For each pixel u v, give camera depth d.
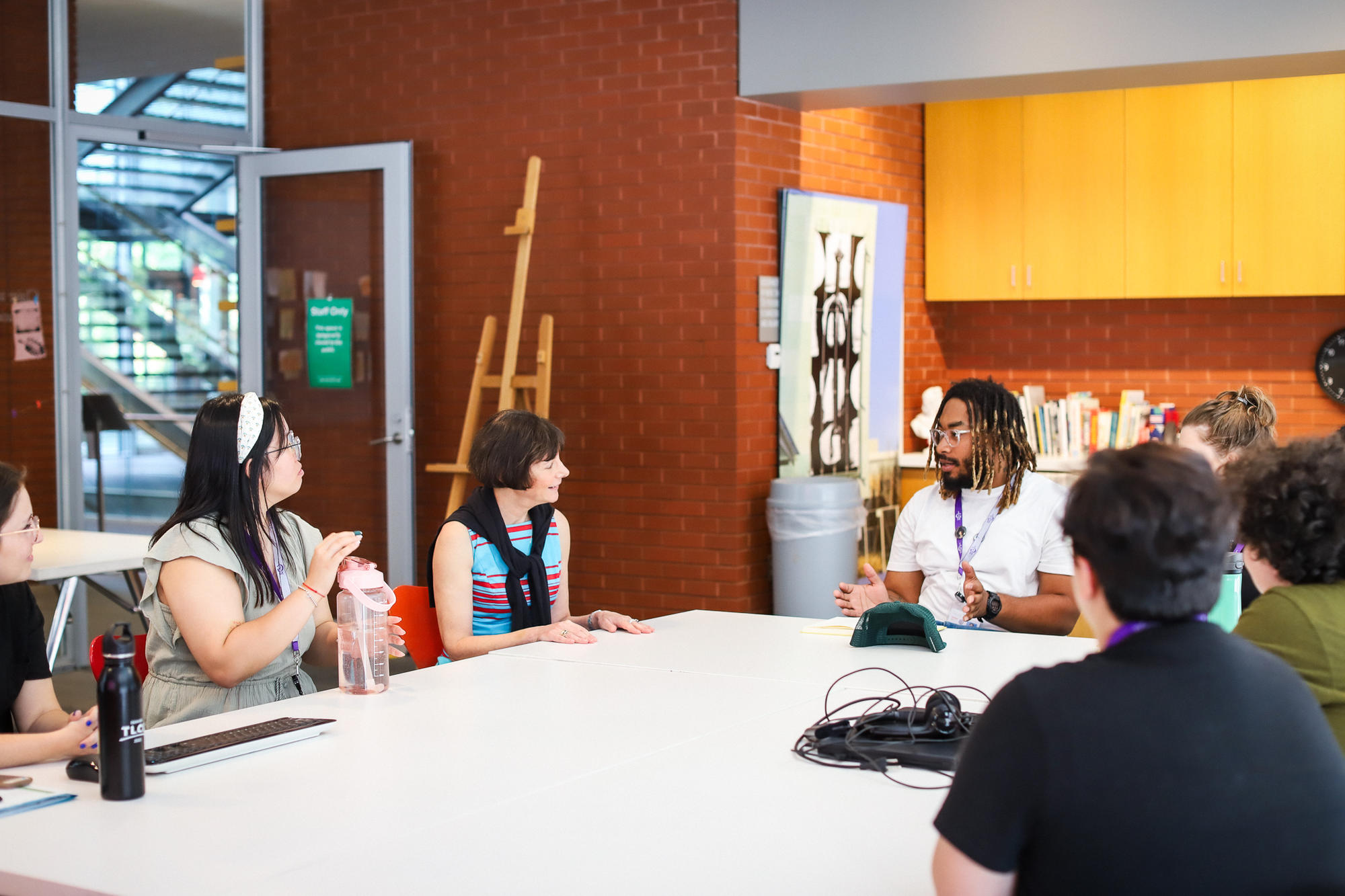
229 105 6.41
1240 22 4.48
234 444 2.56
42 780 1.94
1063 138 6.47
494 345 5.90
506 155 5.79
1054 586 3.42
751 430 5.41
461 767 2.00
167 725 2.40
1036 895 1.18
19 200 5.85
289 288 6.20
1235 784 1.14
